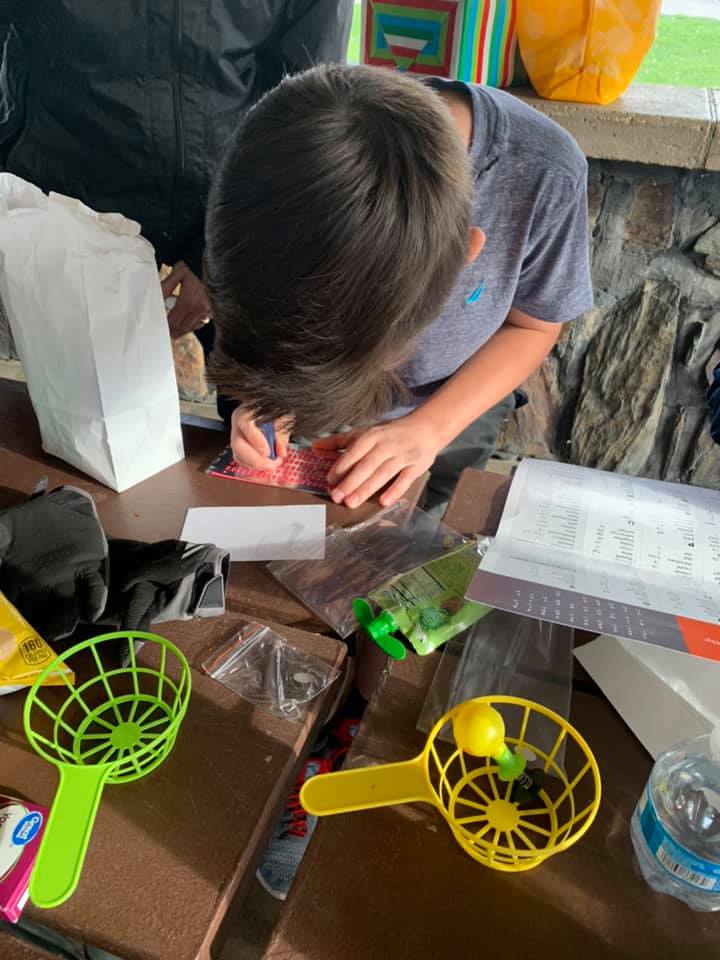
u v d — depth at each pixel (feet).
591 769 1.98
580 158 3.43
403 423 3.39
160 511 2.97
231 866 1.72
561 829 1.81
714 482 6.93
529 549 2.53
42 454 3.26
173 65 3.46
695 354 6.34
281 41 3.71
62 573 2.35
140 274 2.75
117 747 1.98
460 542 2.82
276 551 2.78
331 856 1.77
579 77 5.33
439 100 1.99
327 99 1.76
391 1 5.48
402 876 1.73
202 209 3.84
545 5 5.13
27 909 1.63
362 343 1.86
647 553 2.52
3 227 2.56
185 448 3.36
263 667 2.25
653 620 2.17
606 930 1.65
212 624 2.39
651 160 5.41
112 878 1.69
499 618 2.45
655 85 5.80
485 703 1.94
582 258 3.75
